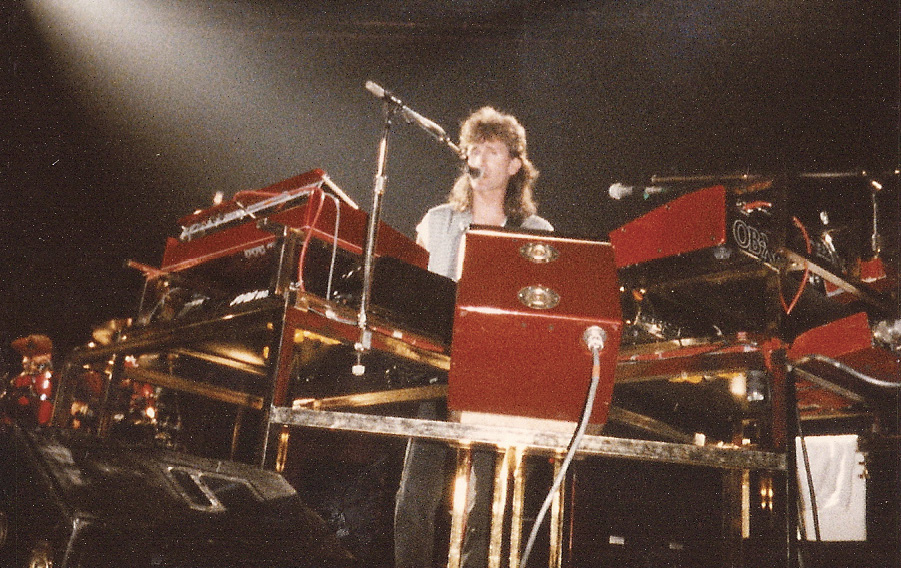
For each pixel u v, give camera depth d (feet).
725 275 6.53
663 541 8.71
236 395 9.39
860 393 7.35
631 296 6.95
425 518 7.26
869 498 7.16
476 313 5.22
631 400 8.50
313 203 6.66
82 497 3.99
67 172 16.72
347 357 7.63
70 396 8.63
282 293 6.26
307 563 4.42
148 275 8.08
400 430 5.50
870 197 8.07
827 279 7.00
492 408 5.53
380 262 6.53
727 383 7.27
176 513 4.26
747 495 7.06
